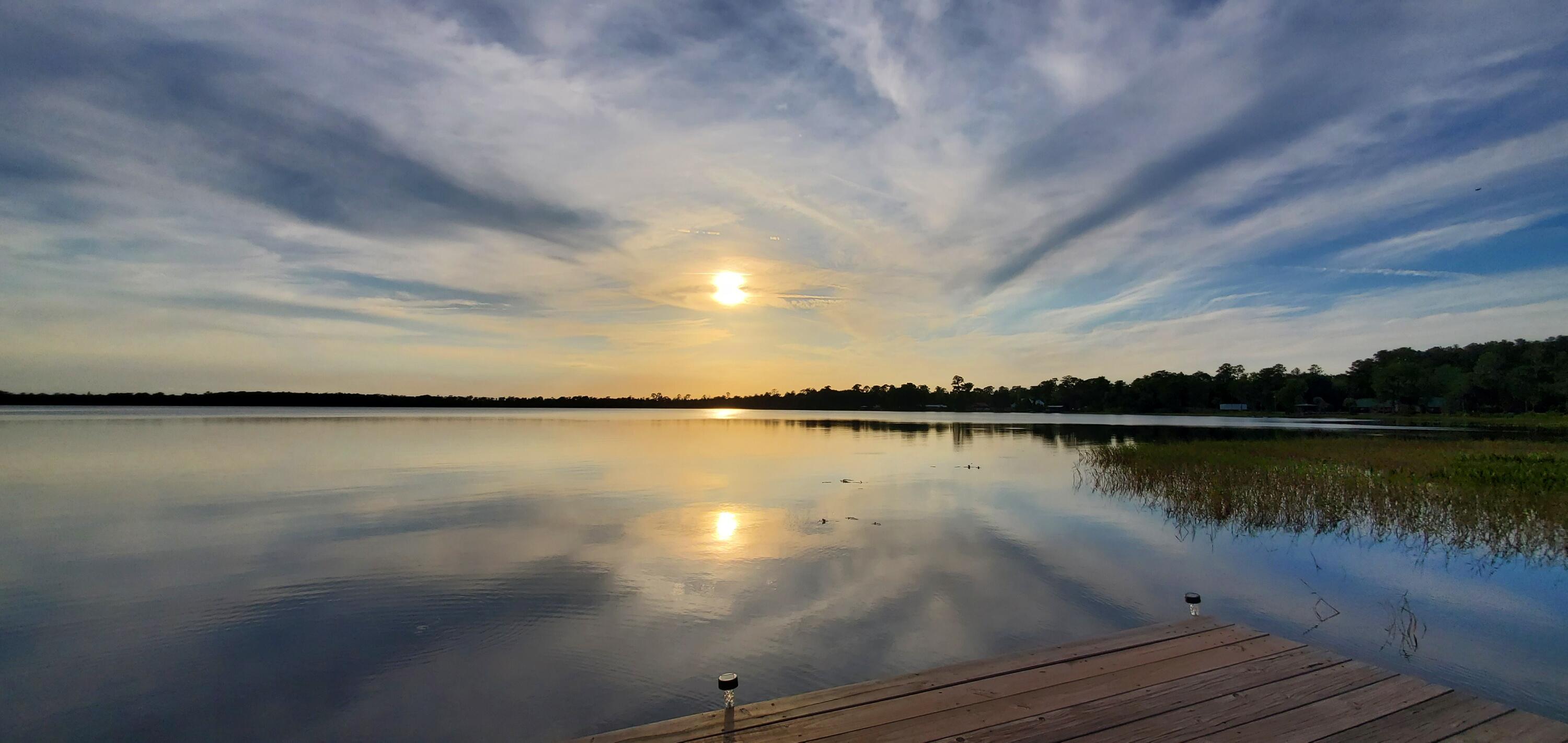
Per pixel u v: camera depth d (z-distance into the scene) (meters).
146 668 9.13
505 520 18.53
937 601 11.64
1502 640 9.61
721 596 11.91
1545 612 10.71
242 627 10.53
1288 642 8.34
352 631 10.37
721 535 16.58
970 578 12.96
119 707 8.09
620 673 8.91
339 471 30.27
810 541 15.94
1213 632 8.66
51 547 15.56
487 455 38.03
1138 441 48.91
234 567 13.80
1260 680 7.25
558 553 14.88
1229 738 6.09
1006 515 19.25
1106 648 8.09
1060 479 27.22
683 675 8.84
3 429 61.84
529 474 29.28
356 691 8.44
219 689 8.53
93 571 13.55
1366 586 12.17
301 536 16.55
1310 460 27.19
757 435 60.09
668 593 12.05
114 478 27.39
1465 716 6.48
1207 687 7.08
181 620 10.86
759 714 6.55
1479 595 11.55
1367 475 22.36
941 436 58.97
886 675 8.80
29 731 7.57
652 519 18.66
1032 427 77.31
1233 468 24.44
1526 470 22.02
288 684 8.63
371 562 14.18
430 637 10.10
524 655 9.46
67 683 8.67
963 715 6.52
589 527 17.66
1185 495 20.66
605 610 11.23
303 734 7.50
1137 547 15.27
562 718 7.78
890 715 6.52
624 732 6.27
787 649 9.63
